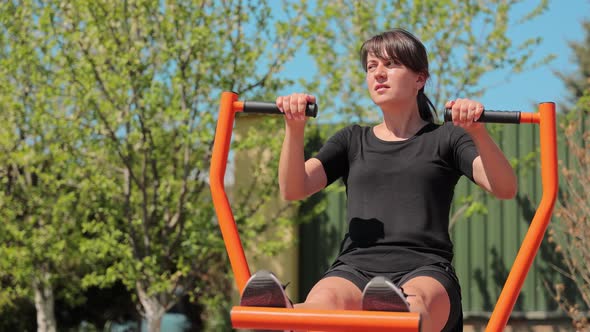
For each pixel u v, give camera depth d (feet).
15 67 32.60
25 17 32.94
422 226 7.97
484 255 33.73
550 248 33.06
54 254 32.76
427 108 8.99
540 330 32.91
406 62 8.32
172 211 33.19
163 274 31.32
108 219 32.30
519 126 33.65
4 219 34.50
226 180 37.06
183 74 31.50
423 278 7.50
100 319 49.44
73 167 31.96
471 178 8.06
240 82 32.22
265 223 33.22
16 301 45.68
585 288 28.58
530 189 33.47
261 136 32.37
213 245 31.40
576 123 30.58
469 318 33.65
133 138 31.19
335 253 34.86
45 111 31.45
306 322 6.52
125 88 30.71
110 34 31.71
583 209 27.25
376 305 6.37
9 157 34.35
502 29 31.24
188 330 49.03
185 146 32.17
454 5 31.81
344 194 34.99
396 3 32.60
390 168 8.24
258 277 6.61
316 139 33.94
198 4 31.96
